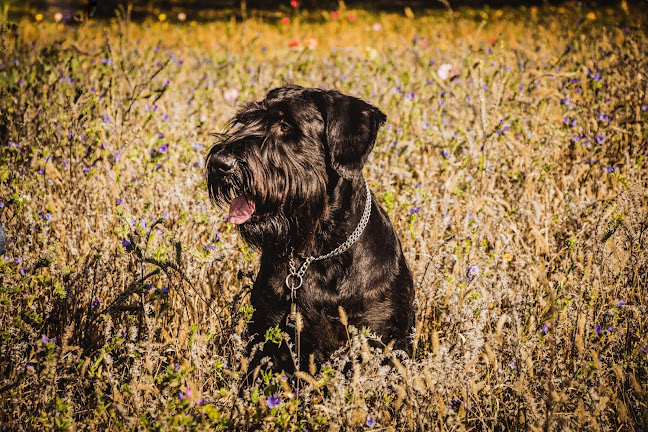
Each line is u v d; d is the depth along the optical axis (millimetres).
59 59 10531
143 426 3957
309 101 5434
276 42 20016
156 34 21219
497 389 4711
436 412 4363
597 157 8195
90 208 6809
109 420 4410
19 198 6547
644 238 6016
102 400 4141
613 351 5047
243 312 4910
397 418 4531
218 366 4402
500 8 29547
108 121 8531
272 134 5309
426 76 11812
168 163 7875
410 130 9336
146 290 5371
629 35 11281
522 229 6762
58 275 5621
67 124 8352
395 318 5273
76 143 8086
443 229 6480
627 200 6121
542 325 4918
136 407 4145
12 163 7543
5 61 10922
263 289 5270
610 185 8148
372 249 5195
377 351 4492
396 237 5617
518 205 6934
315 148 5379
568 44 13820
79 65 11016
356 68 12266
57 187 7613
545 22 21766
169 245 5754
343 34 21656
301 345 5207
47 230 6031
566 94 10406
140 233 5695
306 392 4230
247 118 5602
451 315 5301
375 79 11281
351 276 5074
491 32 21266
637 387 4191
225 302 5738
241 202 5328
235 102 10164
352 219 5141
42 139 8469
